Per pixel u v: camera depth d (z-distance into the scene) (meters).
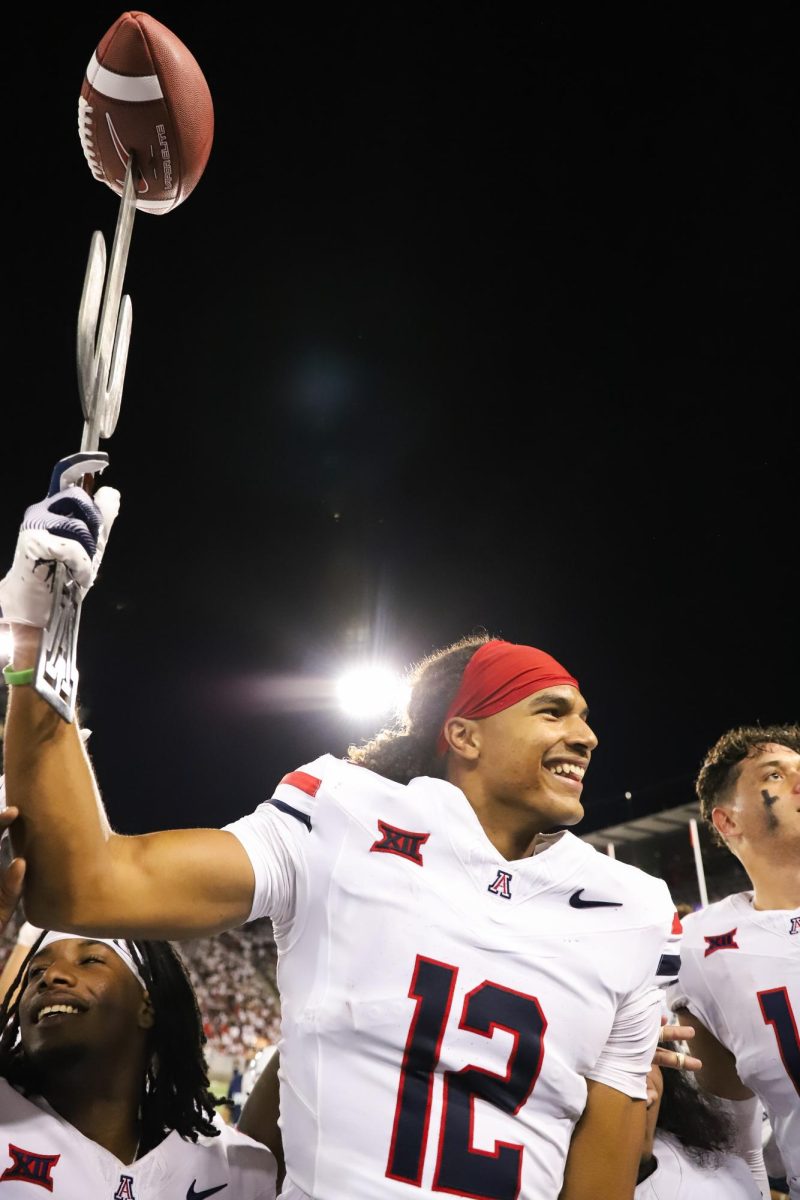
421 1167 1.28
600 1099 1.43
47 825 1.20
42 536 1.13
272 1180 1.70
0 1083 1.60
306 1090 1.34
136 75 1.48
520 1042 1.35
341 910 1.37
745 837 2.26
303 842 1.40
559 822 1.52
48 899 1.23
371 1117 1.29
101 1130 1.61
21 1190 1.50
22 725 1.21
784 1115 2.04
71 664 1.20
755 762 2.27
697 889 6.42
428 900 1.38
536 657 1.58
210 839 1.34
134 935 1.27
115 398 1.37
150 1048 1.68
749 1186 1.88
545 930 1.41
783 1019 2.04
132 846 1.29
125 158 1.53
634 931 1.46
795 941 2.09
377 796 1.44
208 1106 1.71
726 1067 2.15
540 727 1.52
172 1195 1.61
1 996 1.74
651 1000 1.47
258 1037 10.08
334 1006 1.34
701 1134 1.89
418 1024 1.32
